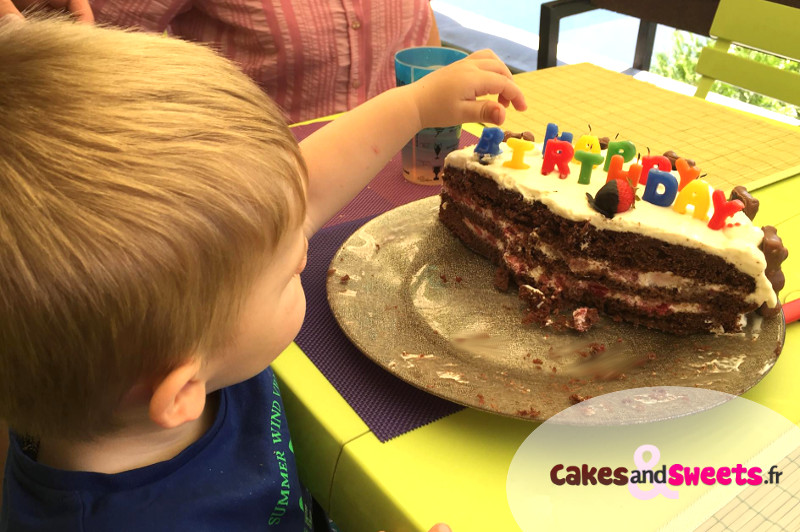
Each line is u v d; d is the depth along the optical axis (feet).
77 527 2.52
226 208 2.07
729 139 5.73
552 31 10.39
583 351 3.57
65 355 2.02
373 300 3.82
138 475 2.64
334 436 3.04
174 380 2.19
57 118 1.95
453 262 4.37
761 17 6.93
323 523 3.93
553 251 4.16
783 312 3.63
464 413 3.18
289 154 2.41
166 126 2.05
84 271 1.88
